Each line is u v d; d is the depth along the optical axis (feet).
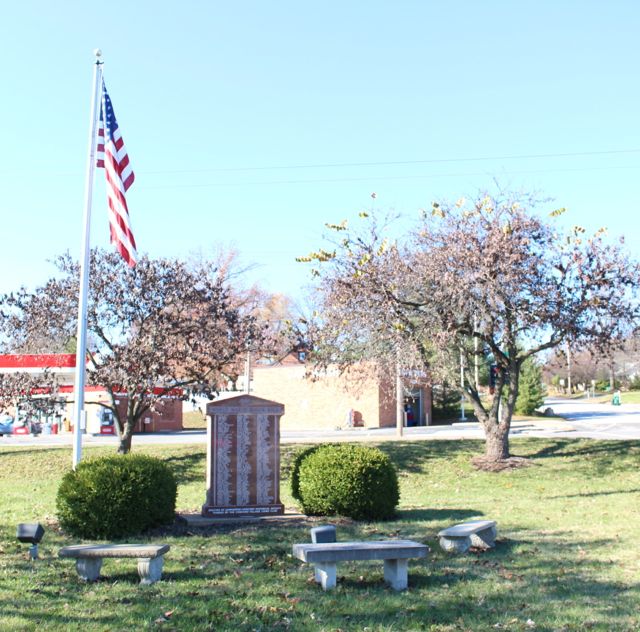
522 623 20.35
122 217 47.65
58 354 82.07
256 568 27.12
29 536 27.81
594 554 29.60
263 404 40.01
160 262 74.28
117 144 48.93
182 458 72.79
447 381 70.33
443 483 62.03
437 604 22.31
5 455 76.02
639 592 23.57
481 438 81.71
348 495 38.99
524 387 158.61
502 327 64.39
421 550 24.35
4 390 65.16
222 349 67.92
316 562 24.00
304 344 71.26
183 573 26.17
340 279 65.92
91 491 33.17
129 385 65.10
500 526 36.78
